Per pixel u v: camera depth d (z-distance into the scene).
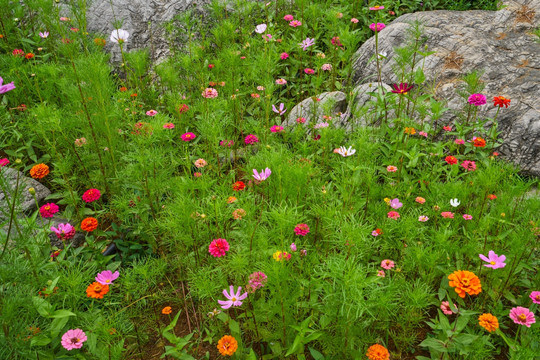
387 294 2.23
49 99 4.31
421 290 2.41
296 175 2.97
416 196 3.56
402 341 2.57
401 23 5.25
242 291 2.63
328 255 2.88
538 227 2.72
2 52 5.20
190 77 5.19
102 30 5.62
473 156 3.92
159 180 3.29
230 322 2.48
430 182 3.55
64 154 3.87
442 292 2.75
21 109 4.22
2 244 2.58
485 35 4.96
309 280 2.60
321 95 4.67
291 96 5.26
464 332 2.57
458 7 6.12
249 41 5.30
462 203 3.37
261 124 4.42
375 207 3.28
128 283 2.63
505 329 2.67
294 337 2.44
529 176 3.92
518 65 4.58
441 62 4.75
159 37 5.70
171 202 3.39
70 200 3.42
